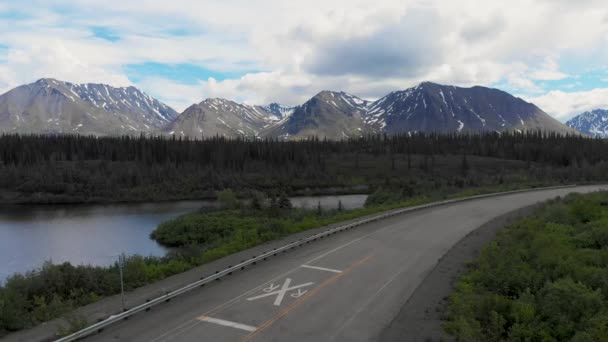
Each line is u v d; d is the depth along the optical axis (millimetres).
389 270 16703
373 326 11008
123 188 82000
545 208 31500
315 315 11750
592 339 8820
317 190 93938
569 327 9828
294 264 17484
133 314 11586
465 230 26266
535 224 24047
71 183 80188
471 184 74750
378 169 117250
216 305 12430
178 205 70875
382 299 13148
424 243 22281
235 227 38750
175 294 13156
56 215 59094
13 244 39156
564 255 16094
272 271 16344
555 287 11594
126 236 43000
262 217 40781
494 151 141250
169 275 15906
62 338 9516
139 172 88688
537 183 63844
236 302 12719
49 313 11422
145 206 69562
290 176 101688
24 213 61250
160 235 41125
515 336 9781
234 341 10008
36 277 13797
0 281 26891
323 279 15297
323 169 113000
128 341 9914
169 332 10453
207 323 11062
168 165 95312
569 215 26203
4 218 56312
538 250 16969
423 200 42219
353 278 15500
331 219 29500
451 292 13680
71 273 13922
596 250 17016
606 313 10117
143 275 14977
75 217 56969
